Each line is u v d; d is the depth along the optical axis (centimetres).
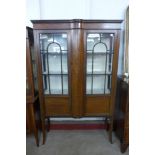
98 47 185
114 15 209
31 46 175
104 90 193
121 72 220
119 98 199
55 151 187
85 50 171
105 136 218
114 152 185
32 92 179
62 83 190
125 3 205
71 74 176
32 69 176
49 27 163
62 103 187
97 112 192
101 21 162
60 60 193
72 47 168
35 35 165
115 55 172
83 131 231
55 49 182
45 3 203
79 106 186
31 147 194
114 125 222
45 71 187
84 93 185
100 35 173
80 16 206
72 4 203
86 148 192
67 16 206
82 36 166
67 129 235
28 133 194
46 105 188
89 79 194
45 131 210
